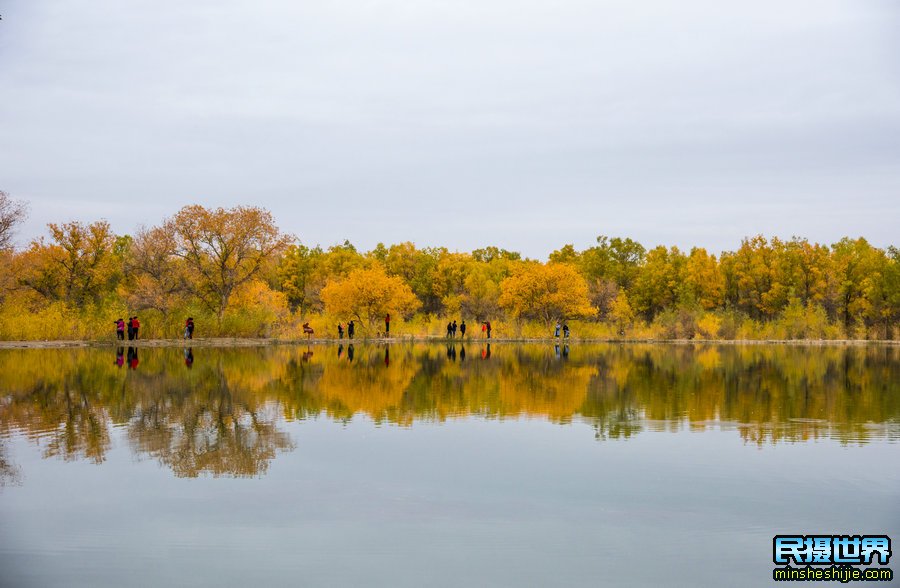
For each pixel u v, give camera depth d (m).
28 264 61.22
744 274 87.06
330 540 10.29
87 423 18.66
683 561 9.63
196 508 11.66
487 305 80.88
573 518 11.24
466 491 12.58
